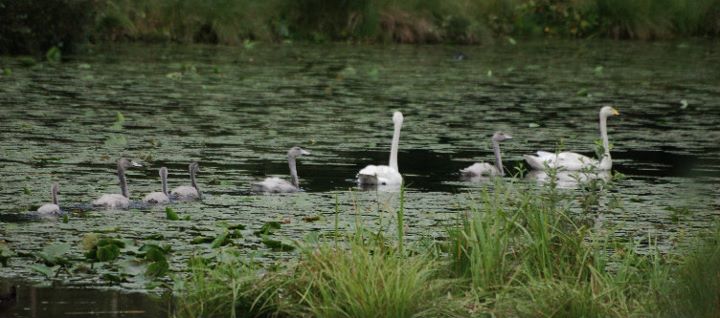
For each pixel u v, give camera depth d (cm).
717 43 4472
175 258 1159
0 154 1766
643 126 2317
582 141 2114
